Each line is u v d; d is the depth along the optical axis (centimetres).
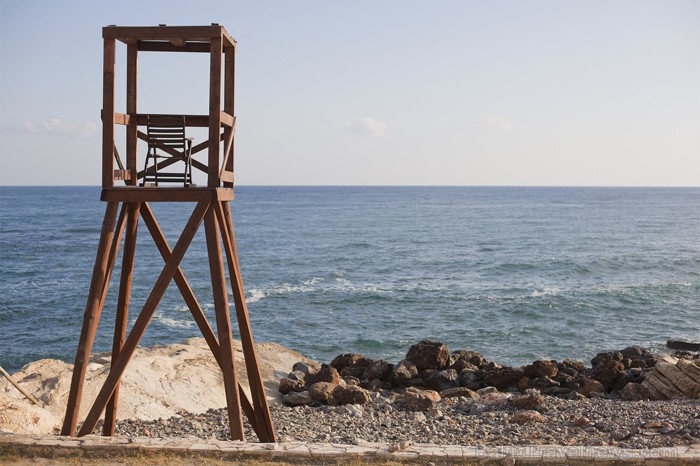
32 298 4700
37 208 17188
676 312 4203
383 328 3816
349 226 11988
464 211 17350
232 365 934
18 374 1614
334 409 1600
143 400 1506
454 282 5512
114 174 970
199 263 6588
